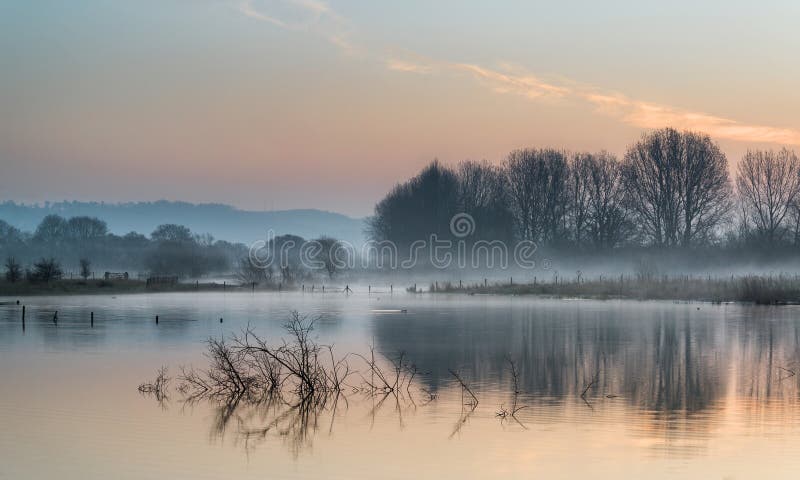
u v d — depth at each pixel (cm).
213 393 2577
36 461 1823
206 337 4156
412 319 5228
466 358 3350
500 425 2139
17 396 2528
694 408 2328
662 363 3177
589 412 2284
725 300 6744
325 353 3519
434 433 2064
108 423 2175
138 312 5956
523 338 4050
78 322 5059
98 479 1700
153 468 1777
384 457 1855
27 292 8400
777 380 2783
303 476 1725
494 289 8806
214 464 1805
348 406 2392
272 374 2689
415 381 2802
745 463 1784
